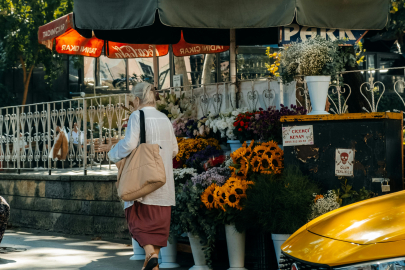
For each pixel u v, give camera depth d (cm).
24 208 959
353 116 461
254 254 525
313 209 454
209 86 713
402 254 272
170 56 1323
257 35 859
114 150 467
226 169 551
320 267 292
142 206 465
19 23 1788
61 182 881
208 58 1359
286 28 613
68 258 638
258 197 472
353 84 817
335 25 579
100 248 714
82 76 1934
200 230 525
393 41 1805
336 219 338
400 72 1730
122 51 993
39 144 950
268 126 559
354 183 462
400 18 1537
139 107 492
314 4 566
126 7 599
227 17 570
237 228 500
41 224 920
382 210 328
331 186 473
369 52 1781
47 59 1825
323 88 523
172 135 489
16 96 1980
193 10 570
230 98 681
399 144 482
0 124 1051
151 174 447
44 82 1992
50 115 929
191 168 584
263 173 509
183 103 736
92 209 828
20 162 1035
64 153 898
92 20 618
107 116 841
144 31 833
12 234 885
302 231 347
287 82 570
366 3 590
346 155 466
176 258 607
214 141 636
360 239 295
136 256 626
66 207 872
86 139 861
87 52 967
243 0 566
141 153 455
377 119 452
